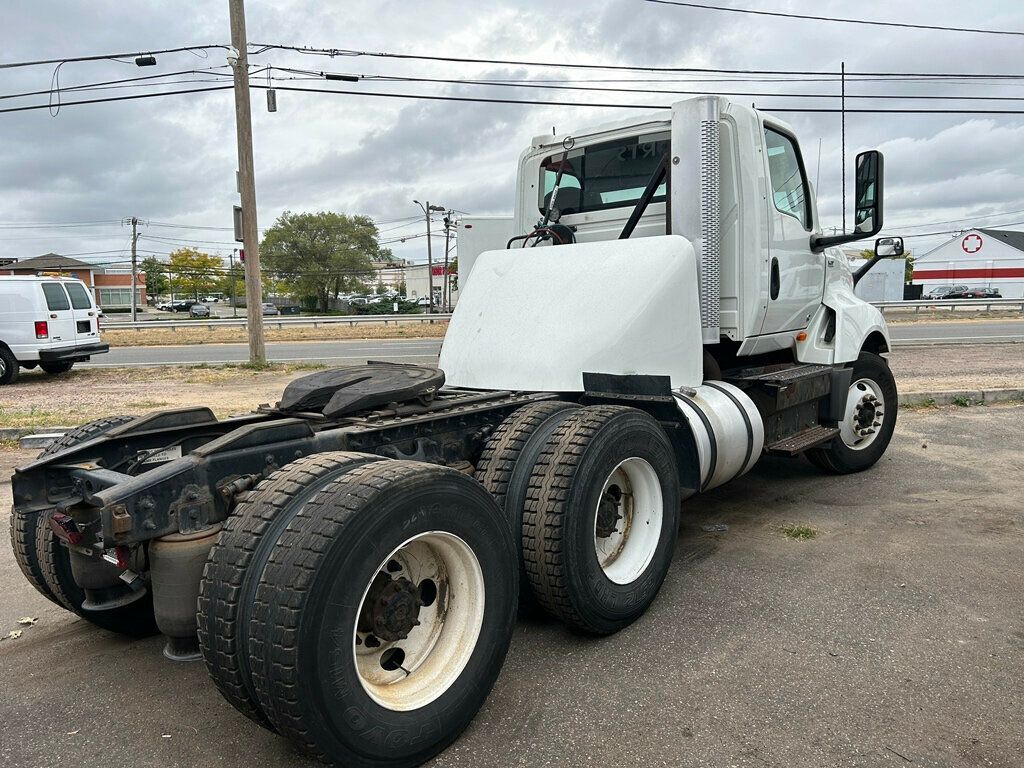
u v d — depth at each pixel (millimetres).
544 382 4320
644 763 2607
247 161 15328
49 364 14477
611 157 5488
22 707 3102
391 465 2633
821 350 6047
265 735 2875
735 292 5043
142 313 82188
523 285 4746
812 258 5926
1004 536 4848
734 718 2867
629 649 3461
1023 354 15016
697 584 4188
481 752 2697
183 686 3264
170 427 3482
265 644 2236
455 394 4109
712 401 4621
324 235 91750
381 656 2689
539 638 3613
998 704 2922
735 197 4965
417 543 2727
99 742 2836
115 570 3166
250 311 15820
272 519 2412
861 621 3672
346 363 16875
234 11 14891
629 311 4312
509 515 3395
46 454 3566
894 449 7363
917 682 3096
